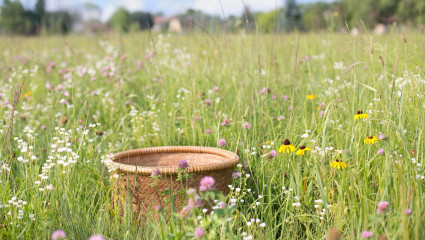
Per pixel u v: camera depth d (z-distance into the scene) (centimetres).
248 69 525
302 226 292
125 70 629
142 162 357
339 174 287
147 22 585
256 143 368
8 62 827
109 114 528
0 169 294
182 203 267
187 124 457
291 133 371
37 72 669
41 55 862
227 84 537
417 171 261
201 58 639
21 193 283
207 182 214
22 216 252
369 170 293
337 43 558
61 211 265
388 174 250
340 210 248
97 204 310
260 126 387
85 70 631
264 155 321
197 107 476
